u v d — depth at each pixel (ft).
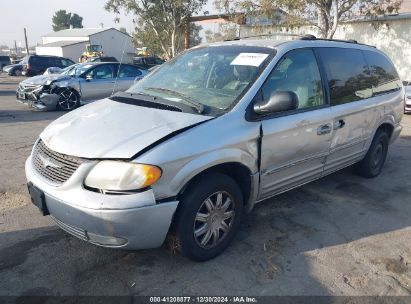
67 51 178.40
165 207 8.77
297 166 12.28
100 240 8.79
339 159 14.33
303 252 10.89
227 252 10.74
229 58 12.01
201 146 9.23
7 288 8.95
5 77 96.53
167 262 10.14
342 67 13.99
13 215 12.67
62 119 11.02
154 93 11.82
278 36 14.17
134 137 8.93
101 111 10.71
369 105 14.99
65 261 10.05
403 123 33.45
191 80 12.03
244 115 10.30
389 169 18.94
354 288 9.38
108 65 38.17
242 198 10.77
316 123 12.29
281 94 10.09
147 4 87.15
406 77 57.41
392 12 55.98
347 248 11.20
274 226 12.37
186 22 89.71
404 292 9.30
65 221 8.99
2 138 23.53
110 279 9.40
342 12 52.24
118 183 8.38
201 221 9.82
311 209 13.76
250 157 10.44
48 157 9.50
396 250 11.19
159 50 95.61
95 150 8.69
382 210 13.91
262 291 9.16
